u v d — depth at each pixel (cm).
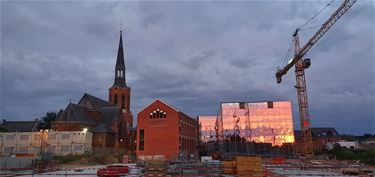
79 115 9106
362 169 4259
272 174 4078
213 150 9619
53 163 5553
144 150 7794
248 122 8562
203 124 11450
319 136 12500
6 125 10425
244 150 8275
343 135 12888
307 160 6962
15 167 4591
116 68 13575
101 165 6556
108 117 9788
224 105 8738
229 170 3816
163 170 3684
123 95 12988
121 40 13975
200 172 3734
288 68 10869
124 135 9994
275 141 8400
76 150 8144
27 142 8381
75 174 4175
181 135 8044
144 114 8044
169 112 7894
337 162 6375
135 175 3991
